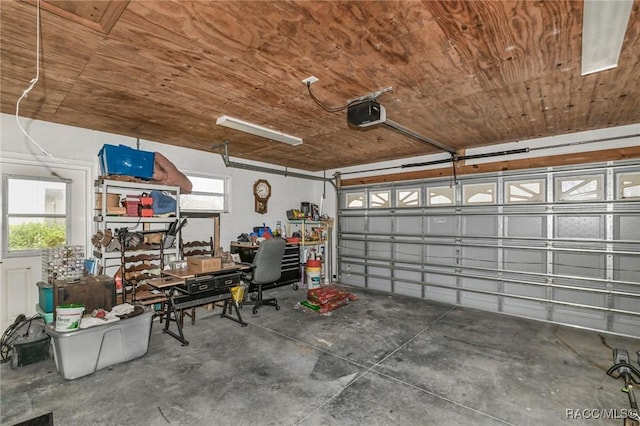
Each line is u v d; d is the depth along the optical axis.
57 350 2.50
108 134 3.86
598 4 1.51
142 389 2.37
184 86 2.49
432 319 4.11
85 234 3.70
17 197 3.24
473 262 4.73
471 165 4.71
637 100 2.78
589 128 3.68
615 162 3.64
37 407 2.14
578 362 2.87
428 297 5.18
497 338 3.45
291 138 4.04
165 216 3.96
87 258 3.64
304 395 2.31
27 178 3.29
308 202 6.52
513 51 1.96
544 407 2.18
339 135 3.95
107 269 3.83
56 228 3.50
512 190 4.39
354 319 4.08
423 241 5.25
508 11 1.57
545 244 4.13
